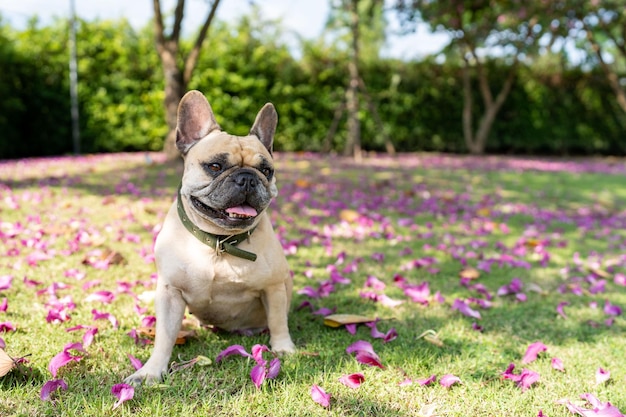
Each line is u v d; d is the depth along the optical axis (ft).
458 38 57.26
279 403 7.42
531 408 7.63
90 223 19.15
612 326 11.48
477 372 8.75
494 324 11.36
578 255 17.75
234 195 8.17
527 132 66.33
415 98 61.16
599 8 53.67
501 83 64.49
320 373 8.36
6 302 10.48
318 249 17.43
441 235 20.53
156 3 35.65
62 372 8.11
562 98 66.33
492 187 32.91
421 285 12.89
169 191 25.71
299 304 12.11
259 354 8.32
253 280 8.97
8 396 7.23
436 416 7.22
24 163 37.27
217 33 53.57
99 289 12.48
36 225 18.13
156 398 7.35
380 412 7.35
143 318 10.22
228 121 53.42
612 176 41.73
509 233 21.52
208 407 7.22
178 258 8.67
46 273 13.42
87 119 49.90
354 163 43.09
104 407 7.06
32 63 47.70
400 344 9.91
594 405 7.52
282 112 55.77
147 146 51.90
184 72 37.32
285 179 31.42
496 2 52.49
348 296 12.80
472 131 64.49
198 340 9.76
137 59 50.47
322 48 56.95
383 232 20.40
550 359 9.46
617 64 69.26
